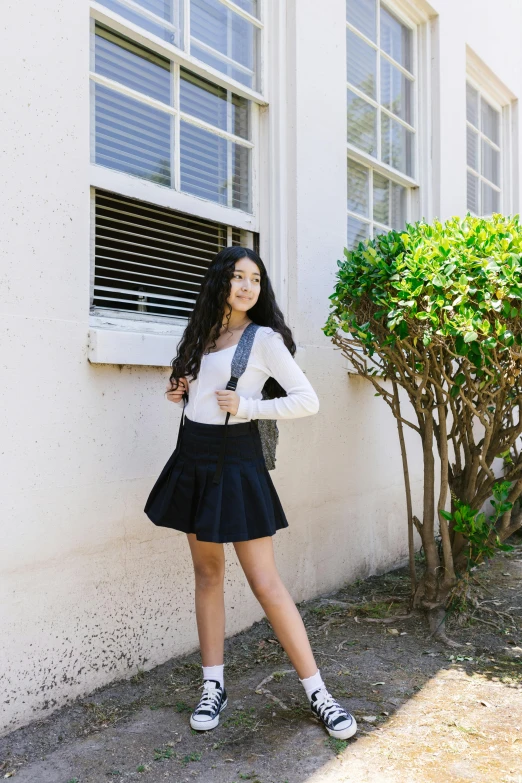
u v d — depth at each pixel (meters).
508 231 2.81
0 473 2.19
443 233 3.03
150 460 2.72
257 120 3.56
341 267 3.25
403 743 2.19
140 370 2.68
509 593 3.85
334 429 3.83
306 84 3.65
